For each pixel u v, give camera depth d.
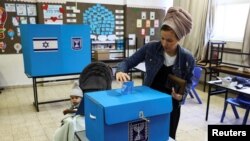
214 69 4.55
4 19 4.69
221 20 5.25
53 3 5.00
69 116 1.74
